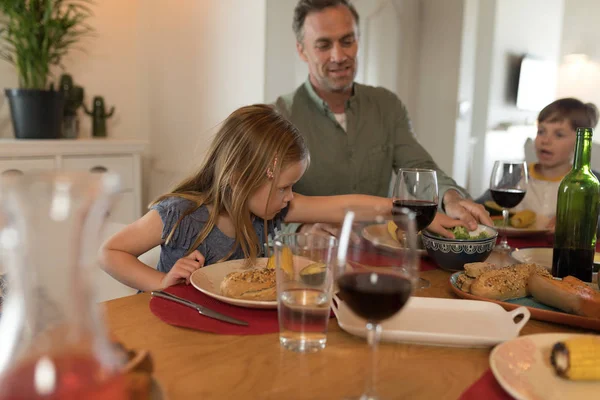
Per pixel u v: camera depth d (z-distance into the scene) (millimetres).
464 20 3164
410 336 717
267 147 1171
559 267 1035
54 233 400
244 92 2492
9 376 389
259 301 831
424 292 968
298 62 2592
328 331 771
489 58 3494
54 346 402
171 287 942
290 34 2510
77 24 2705
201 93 2732
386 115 2115
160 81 2988
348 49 1892
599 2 3832
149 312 821
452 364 668
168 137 2994
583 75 3998
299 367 647
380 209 689
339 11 1847
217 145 1268
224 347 700
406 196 1117
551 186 1976
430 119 3402
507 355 643
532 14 3836
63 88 2525
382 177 2119
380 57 3111
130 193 2613
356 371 641
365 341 736
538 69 3959
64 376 390
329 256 704
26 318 408
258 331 754
